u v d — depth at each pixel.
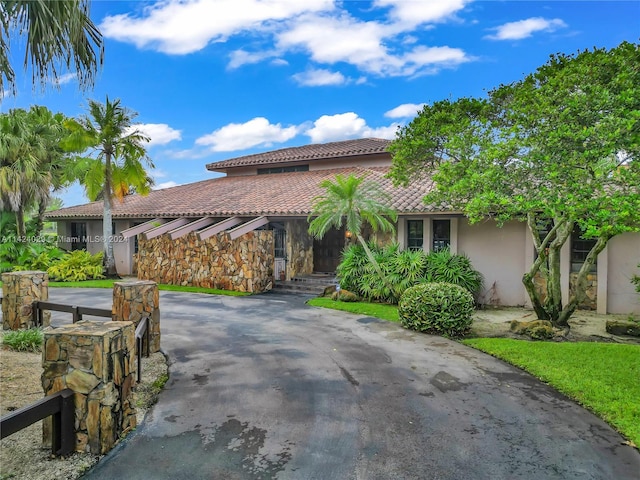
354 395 5.96
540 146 7.68
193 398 5.81
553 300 10.20
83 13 6.00
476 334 9.54
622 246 11.79
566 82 7.55
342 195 12.74
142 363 7.36
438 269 12.59
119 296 7.73
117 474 3.96
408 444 4.59
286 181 20.50
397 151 11.59
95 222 23.39
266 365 7.29
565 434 4.83
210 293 15.70
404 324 10.09
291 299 14.39
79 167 20.11
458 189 8.70
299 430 4.89
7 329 9.46
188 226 16.12
